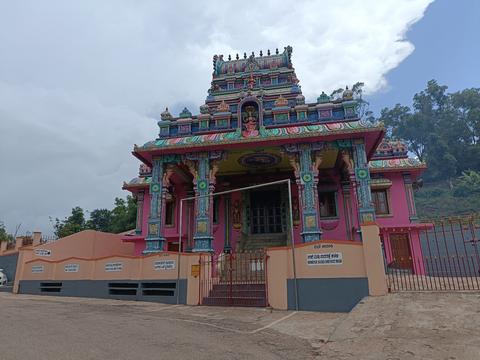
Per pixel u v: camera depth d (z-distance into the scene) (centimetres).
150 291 1355
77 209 4172
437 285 1080
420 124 7719
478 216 1002
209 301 1201
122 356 544
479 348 542
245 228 2006
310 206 1514
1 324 825
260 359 550
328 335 724
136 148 1675
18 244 2483
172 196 2156
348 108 1678
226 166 1986
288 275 1100
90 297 1484
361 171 1518
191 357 547
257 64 2278
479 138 6862
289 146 1602
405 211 1906
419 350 565
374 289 980
